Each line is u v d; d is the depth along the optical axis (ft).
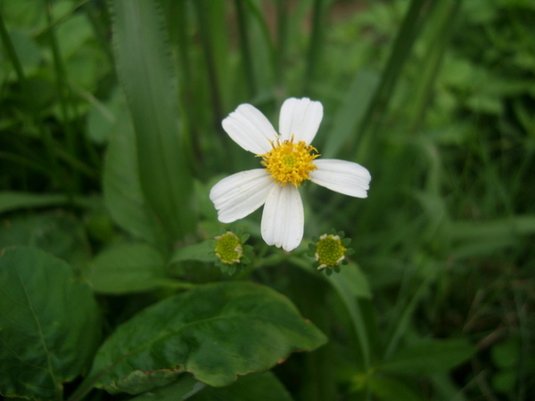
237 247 0.29
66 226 0.44
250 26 0.57
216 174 0.55
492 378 0.47
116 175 0.39
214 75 0.49
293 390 0.41
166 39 0.35
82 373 0.32
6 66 0.45
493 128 0.62
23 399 0.31
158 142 0.35
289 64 0.66
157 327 0.32
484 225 0.52
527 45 0.64
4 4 0.50
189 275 0.37
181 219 0.37
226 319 0.31
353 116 0.50
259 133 0.32
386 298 0.52
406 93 0.60
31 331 0.32
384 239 0.52
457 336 0.49
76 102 0.49
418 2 0.41
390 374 0.42
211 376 0.29
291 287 0.41
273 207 0.30
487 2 0.67
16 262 0.32
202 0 0.45
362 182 0.30
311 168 0.30
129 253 0.37
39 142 0.50
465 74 0.63
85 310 0.33
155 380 0.30
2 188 0.49
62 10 0.52
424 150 0.52
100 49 0.53
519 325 0.49
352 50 0.67
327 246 0.29
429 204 0.50
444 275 0.50
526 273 0.51
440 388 0.45
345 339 0.47
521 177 0.59
